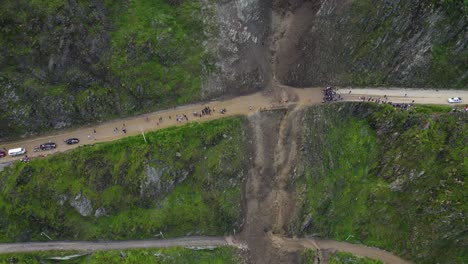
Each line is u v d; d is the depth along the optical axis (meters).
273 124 98.38
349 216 95.31
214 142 94.75
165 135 92.06
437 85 92.50
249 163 97.75
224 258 93.62
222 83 98.38
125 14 94.50
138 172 90.12
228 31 99.50
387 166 92.94
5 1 84.75
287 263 94.44
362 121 95.50
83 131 93.12
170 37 95.88
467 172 83.75
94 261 88.94
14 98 88.81
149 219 91.94
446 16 87.69
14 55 87.19
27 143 91.50
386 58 93.75
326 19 96.62
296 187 96.31
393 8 90.44
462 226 84.31
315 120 96.44
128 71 92.81
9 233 88.25
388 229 92.56
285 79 100.25
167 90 95.12
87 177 89.69
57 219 89.19
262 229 96.44
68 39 89.06
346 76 96.62
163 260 90.62
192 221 93.31
